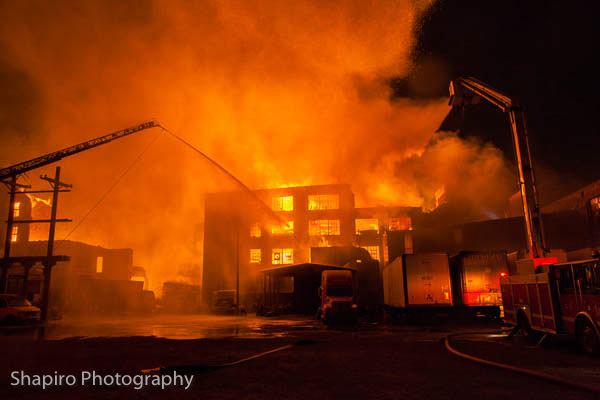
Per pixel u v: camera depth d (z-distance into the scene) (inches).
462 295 884.0
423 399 242.5
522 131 654.5
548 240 1290.6
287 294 1813.5
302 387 276.8
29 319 950.4
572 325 426.0
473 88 740.0
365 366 354.3
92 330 780.6
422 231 1748.3
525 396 247.1
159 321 1109.7
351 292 1015.0
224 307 1632.6
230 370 340.5
